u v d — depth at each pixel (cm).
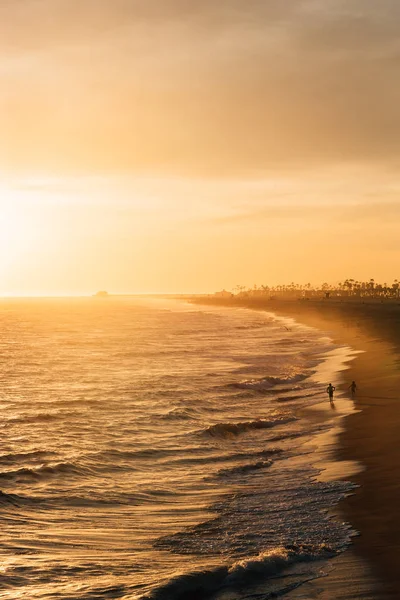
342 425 4150
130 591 1788
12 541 2206
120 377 7275
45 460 3447
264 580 1823
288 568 1897
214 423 4438
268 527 2288
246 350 10650
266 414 4756
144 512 2547
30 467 3256
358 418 4344
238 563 1914
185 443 3822
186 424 4434
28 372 7981
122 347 11969
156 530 2322
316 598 1694
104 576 1905
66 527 2367
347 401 5091
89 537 2255
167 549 2123
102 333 16712
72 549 2134
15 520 2441
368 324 15575
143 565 1984
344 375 6694
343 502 2508
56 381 7062
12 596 1762
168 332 16688
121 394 5891
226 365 8381
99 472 3200
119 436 4066
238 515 2452
